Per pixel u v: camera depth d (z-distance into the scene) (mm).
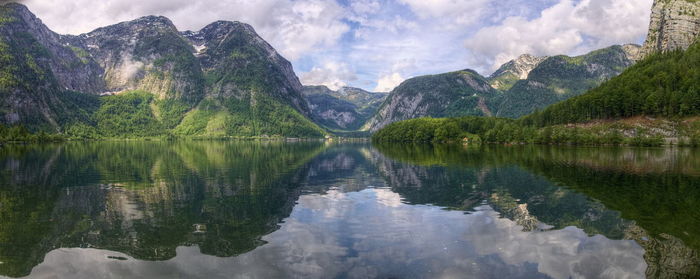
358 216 32344
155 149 160500
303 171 69188
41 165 78750
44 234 27422
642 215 31438
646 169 63625
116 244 25062
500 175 59000
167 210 35156
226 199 40625
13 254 23250
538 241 25203
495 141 194750
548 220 30453
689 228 27531
